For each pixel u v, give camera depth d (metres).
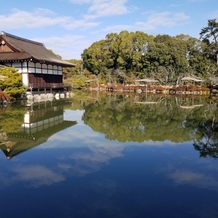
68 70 63.88
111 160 6.59
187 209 4.08
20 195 4.57
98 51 63.66
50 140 8.87
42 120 13.43
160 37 66.00
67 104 22.77
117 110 18.31
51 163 6.35
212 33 44.44
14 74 22.23
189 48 52.78
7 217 3.85
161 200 4.38
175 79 48.22
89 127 11.42
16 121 12.95
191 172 5.73
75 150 7.57
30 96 25.05
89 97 32.69
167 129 10.85
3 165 6.22
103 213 3.94
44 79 29.89
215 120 13.49
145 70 55.50
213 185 5.02
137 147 7.91
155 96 35.09
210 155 7.05
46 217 3.83
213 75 40.91
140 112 17.16
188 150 7.56
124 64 60.47
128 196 4.52
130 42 58.00
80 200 4.37
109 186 4.96
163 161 6.52
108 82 58.19
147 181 5.20
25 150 7.56
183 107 20.50
